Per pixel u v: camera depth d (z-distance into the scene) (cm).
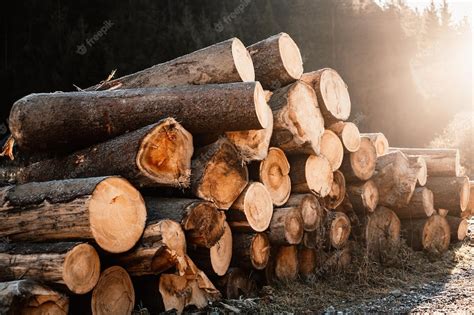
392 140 2577
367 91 2705
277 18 2781
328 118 598
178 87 466
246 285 500
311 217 562
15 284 324
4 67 2069
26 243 370
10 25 2212
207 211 427
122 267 385
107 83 585
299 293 509
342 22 2909
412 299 494
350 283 560
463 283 565
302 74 606
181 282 422
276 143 543
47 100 465
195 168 445
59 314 340
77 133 459
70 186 366
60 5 2252
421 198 700
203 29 2197
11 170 537
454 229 784
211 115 440
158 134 409
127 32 2103
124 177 402
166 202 425
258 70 559
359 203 636
